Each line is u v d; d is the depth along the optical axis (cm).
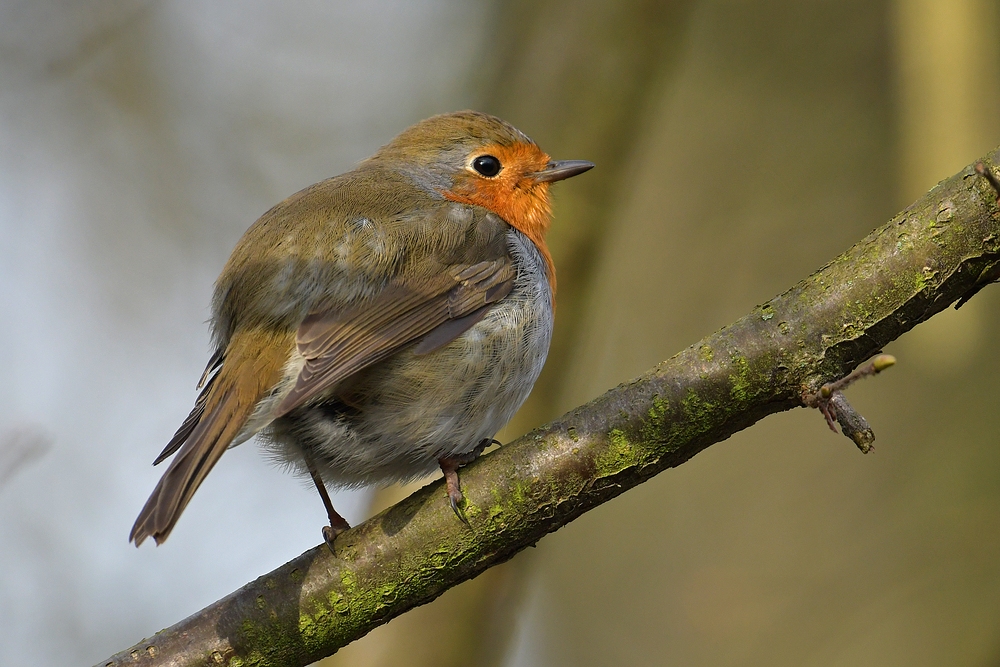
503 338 775
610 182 1048
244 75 1655
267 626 634
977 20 863
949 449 1321
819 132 1482
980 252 577
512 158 904
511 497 625
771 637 1299
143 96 1609
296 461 770
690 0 1095
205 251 1591
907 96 887
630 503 1461
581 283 1031
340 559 640
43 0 1566
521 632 1427
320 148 1645
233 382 705
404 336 737
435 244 780
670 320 1445
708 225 1482
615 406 623
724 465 1432
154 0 1603
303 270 739
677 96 1545
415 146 911
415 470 784
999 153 582
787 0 1535
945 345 822
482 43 1575
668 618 1370
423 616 930
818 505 1359
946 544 1269
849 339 594
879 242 599
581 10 1099
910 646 1223
